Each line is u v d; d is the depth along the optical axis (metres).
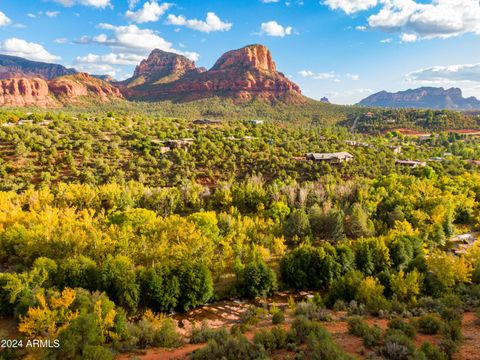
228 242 60.88
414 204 81.44
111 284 43.12
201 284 46.09
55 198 81.75
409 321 29.34
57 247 50.91
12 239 55.03
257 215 82.88
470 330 26.45
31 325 32.50
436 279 43.38
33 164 99.19
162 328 33.16
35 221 62.59
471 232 78.69
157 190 89.12
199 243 53.50
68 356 25.33
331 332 28.81
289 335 26.31
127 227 59.56
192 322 41.72
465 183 98.94
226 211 85.88
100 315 32.94
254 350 24.42
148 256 51.25
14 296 39.06
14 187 87.31
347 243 59.91
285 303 47.59
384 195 86.94
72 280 43.06
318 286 52.12
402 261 54.44
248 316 40.97
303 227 70.81
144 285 43.94
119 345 31.14
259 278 49.31
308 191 89.56
